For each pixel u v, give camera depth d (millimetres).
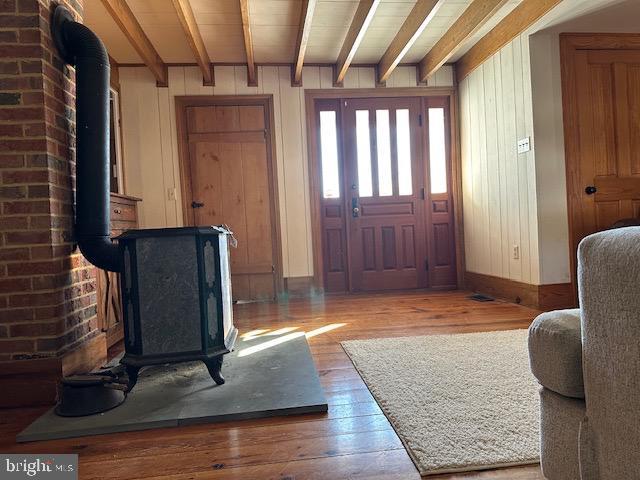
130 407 1656
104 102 2027
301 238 4363
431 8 2996
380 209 4496
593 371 832
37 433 1469
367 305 3797
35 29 1813
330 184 4469
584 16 2982
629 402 747
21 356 1801
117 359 2383
